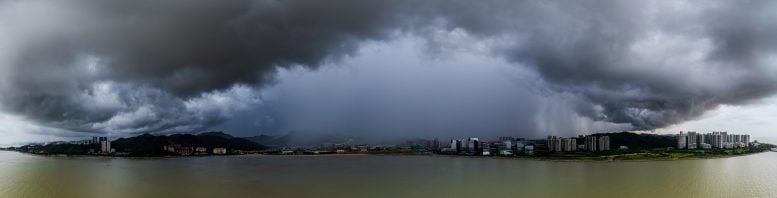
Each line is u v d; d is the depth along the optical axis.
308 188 163.88
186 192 155.12
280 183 179.38
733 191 149.12
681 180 174.75
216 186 169.62
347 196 146.12
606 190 152.00
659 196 140.88
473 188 160.75
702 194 144.00
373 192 153.38
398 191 155.25
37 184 174.38
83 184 175.12
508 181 180.00
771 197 139.12
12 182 179.50
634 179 179.75
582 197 139.50
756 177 182.62
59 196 146.88
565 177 190.38
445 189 159.38
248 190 159.25
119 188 163.88
